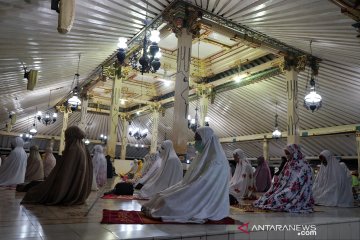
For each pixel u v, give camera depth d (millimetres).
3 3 5230
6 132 18953
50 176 4441
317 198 6727
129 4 6707
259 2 6434
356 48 7340
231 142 17047
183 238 2744
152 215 3365
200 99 13508
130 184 6059
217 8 7164
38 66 8570
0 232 2650
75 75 11359
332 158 6812
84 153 4645
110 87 16703
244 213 4488
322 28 6926
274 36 8297
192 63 12406
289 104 9273
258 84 11859
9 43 6641
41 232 2693
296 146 5512
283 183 5281
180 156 6770
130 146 22641
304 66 9172
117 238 2541
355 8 5617
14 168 7129
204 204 3432
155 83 15555
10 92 10570
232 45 10719
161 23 7770
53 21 6230
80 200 4484
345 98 10453
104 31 7602
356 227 4129
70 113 18984
